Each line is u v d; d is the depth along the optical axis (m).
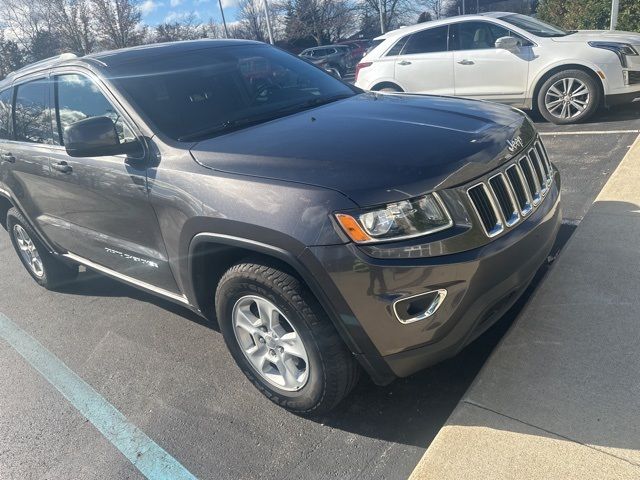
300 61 4.11
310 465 2.43
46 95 3.79
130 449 2.71
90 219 3.52
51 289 4.80
